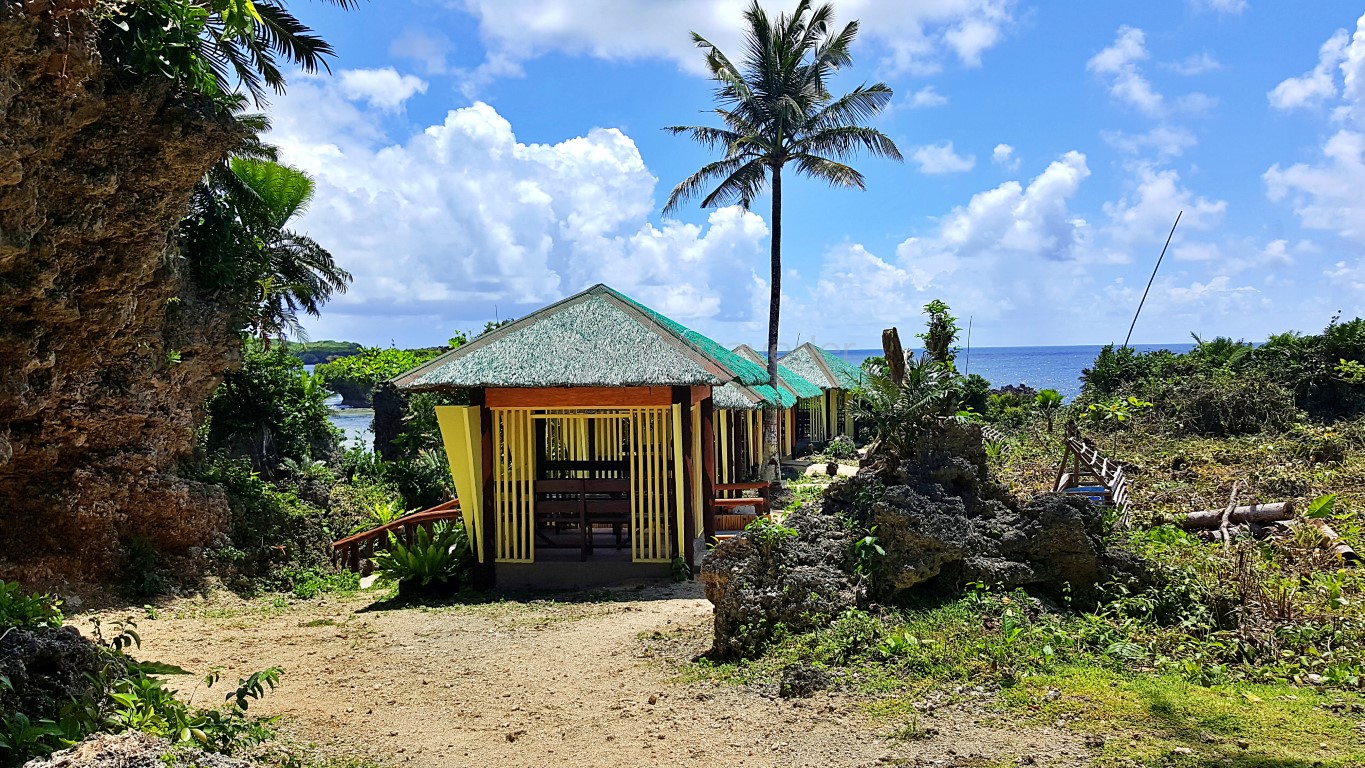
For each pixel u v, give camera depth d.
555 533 15.20
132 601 12.84
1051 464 19.25
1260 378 24.53
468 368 13.82
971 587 8.56
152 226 11.98
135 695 5.43
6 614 5.91
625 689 7.95
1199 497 15.09
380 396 26.91
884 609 8.43
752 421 27.17
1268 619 8.14
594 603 12.41
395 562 13.84
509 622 11.28
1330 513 12.68
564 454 18.56
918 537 8.55
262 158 26.33
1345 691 6.66
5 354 11.11
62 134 10.46
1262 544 11.44
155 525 13.74
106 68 10.76
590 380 13.36
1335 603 8.52
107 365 12.77
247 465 17.28
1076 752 5.58
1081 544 8.62
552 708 7.52
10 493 12.41
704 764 6.01
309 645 10.10
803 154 27.67
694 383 13.21
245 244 15.62
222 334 14.89
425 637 10.51
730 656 8.48
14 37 9.28
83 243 11.41
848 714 6.64
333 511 18.84
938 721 6.29
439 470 23.14
